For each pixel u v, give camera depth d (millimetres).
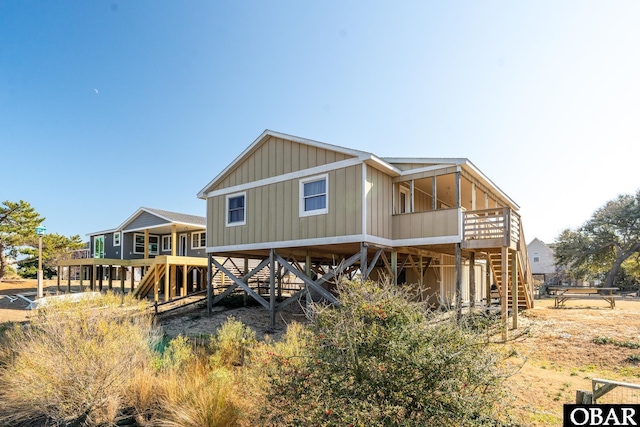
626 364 6984
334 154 10461
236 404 4801
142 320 8141
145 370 5957
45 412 5316
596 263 32719
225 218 13148
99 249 26016
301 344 5230
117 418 5199
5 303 16719
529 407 4344
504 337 8023
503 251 9312
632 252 30953
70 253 28750
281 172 11664
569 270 35062
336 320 3938
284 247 11328
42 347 5816
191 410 4742
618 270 32656
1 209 24078
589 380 6133
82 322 6188
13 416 5355
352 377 3574
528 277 14219
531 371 6637
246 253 13633
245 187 12617
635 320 10828
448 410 3244
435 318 3949
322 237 10500
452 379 3314
